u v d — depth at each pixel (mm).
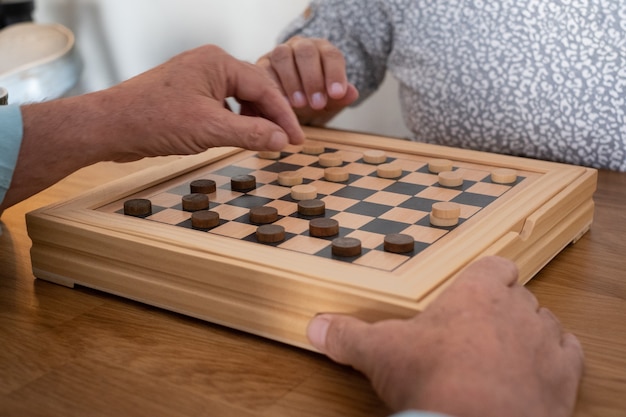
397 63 1621
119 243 875
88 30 2795
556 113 1437
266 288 781
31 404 702
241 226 909
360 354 669
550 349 665
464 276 711
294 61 1362
